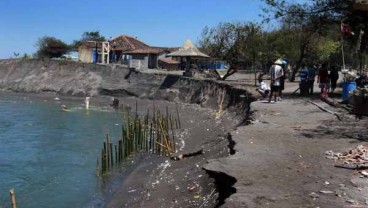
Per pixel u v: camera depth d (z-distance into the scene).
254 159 12.06
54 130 32.50
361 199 8.78
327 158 12.22
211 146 19.95
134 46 82.50
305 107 24.03
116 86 60.56
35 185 17.66
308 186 9.63
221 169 11.05
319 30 33.41
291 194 9.09
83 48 80.25
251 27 50.97
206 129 27.62
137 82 58.53
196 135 25.44
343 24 27.97
